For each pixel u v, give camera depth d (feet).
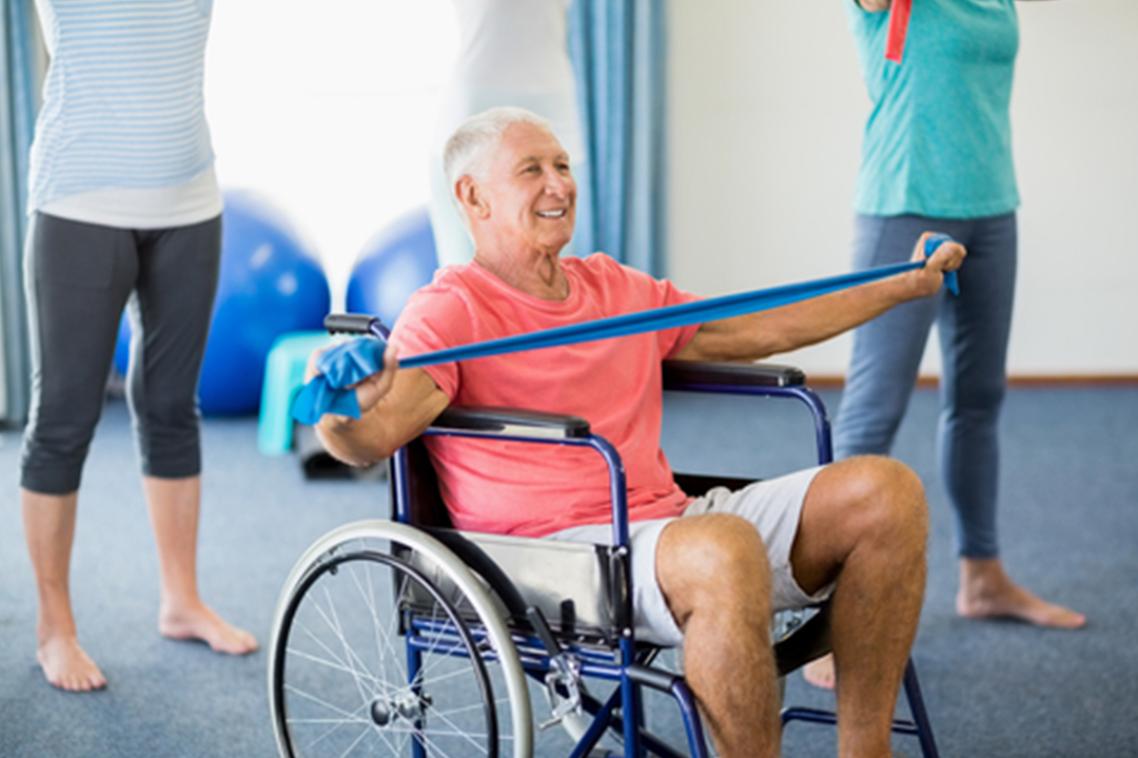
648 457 6.57
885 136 8.82
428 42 16.37
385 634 9.50
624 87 15.85
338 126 16.51
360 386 5.44
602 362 6.48
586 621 5.76
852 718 5.98
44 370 8.57
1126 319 16.72
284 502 12.55
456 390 6.17
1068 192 16.43
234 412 15.64
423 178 16.56
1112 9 15.98
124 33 8.11
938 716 8.30
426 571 6.07
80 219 8.38
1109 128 16.25
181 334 8.95
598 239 16.20
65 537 8.82
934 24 8.57
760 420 15.49
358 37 16.35
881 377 8.93
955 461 9.61
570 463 6.32
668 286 7.04
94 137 8.29
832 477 6.07
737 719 5.44
